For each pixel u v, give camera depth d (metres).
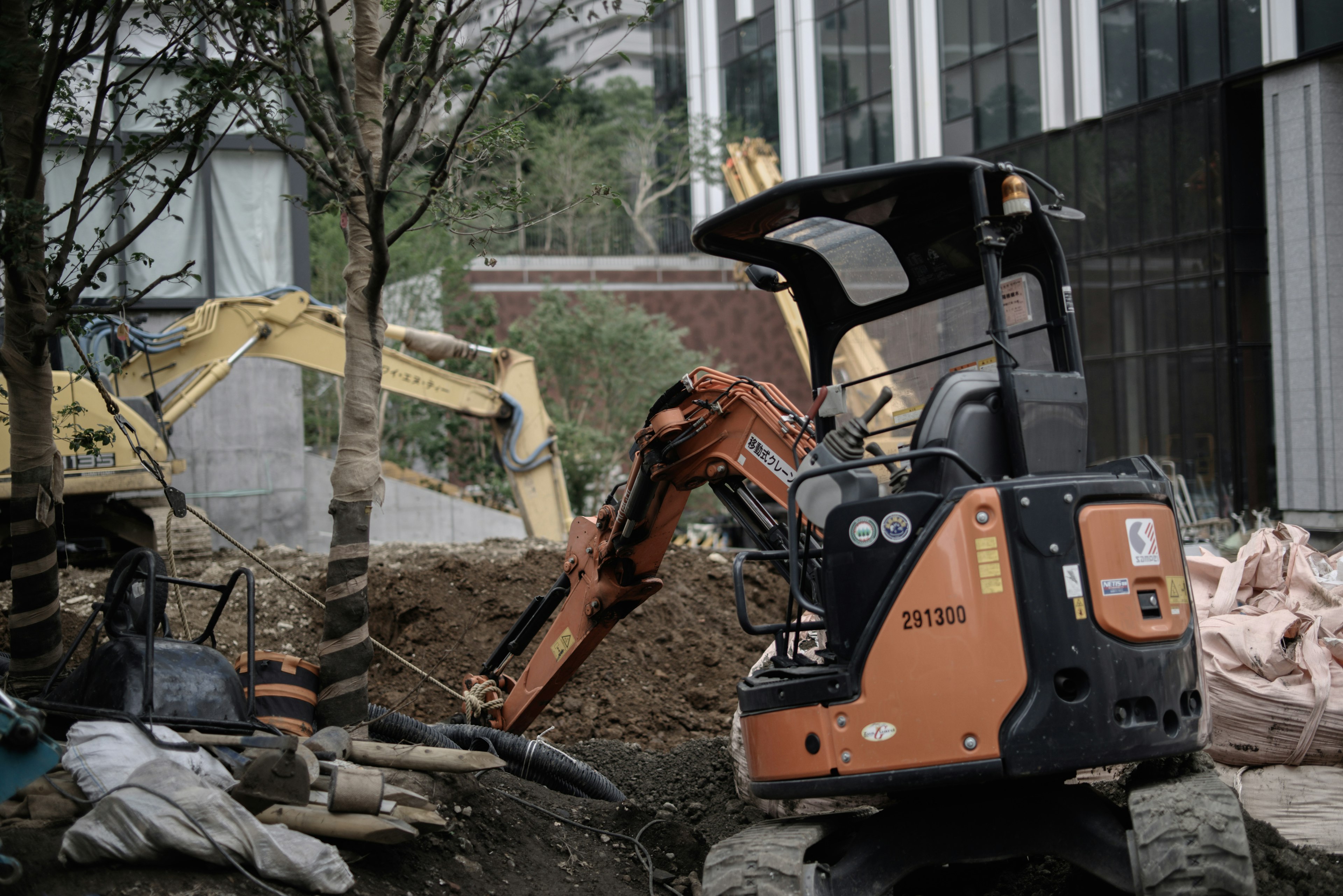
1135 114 25.12
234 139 17.67
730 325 40.97
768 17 36.75
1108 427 26.08
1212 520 22.41
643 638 10.43
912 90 30.41
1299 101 22.19
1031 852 4.48
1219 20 23.34
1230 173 23.47
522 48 6.11
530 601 10.81
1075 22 26.05
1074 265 26.64
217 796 4.09
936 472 4.51
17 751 3.88
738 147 19.16
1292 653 5.58
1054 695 4.12
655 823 6.09
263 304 13.62
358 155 5.93
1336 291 22.03
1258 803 5.38
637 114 47.59
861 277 5.72
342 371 13.91
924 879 5.51
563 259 39.91
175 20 6.36
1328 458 22.05
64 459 11.52
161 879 3.92
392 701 9.58
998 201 4.80
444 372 14.81
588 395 31.03
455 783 5.57
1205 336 24.02
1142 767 4.77
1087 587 4.22
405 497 22.14
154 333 15.12
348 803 4.45
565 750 7.48
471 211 6.25
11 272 5.70
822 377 6.00
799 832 4.50
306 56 6.19
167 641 5.08
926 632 4.22
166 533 12.51
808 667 4.70
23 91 5.84
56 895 3.74
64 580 10.82
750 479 5.91
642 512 6.29
